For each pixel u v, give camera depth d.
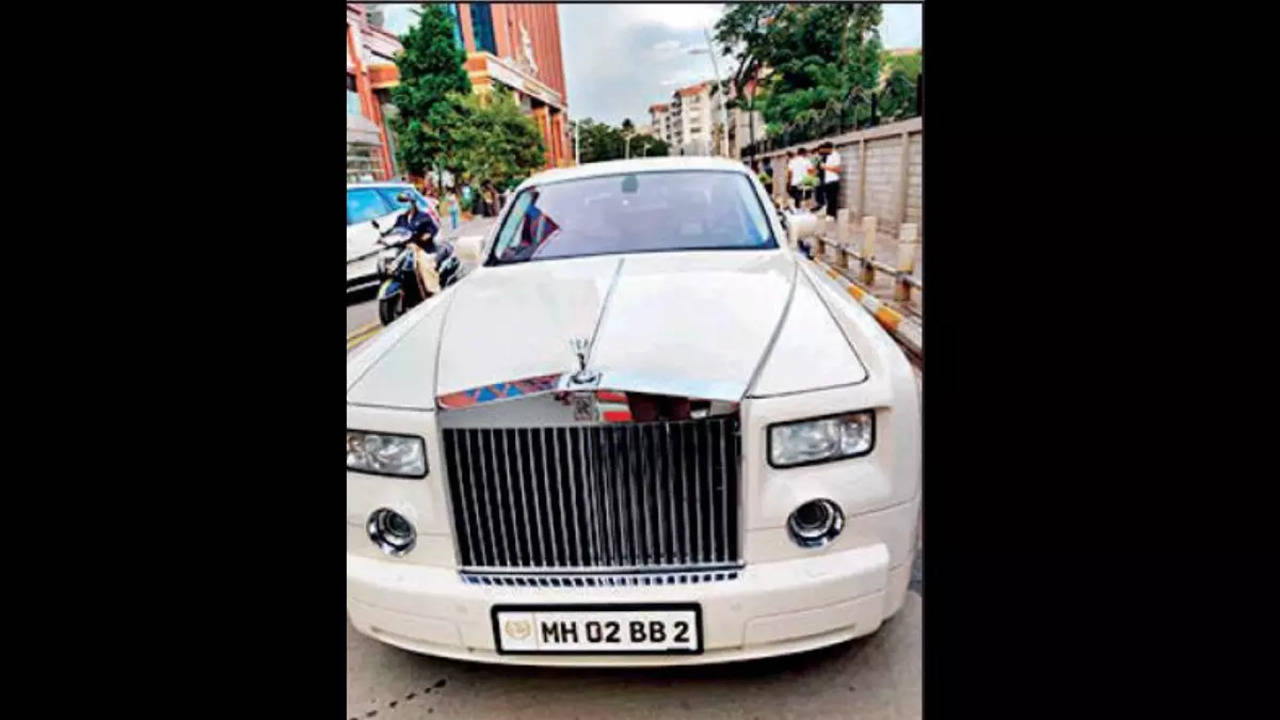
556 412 1.50
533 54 39.75
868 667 1.77
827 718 1.63
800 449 1.52
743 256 2.50
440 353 1.76
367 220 6.82
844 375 1.57
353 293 6.71
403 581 1.59
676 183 2.94
